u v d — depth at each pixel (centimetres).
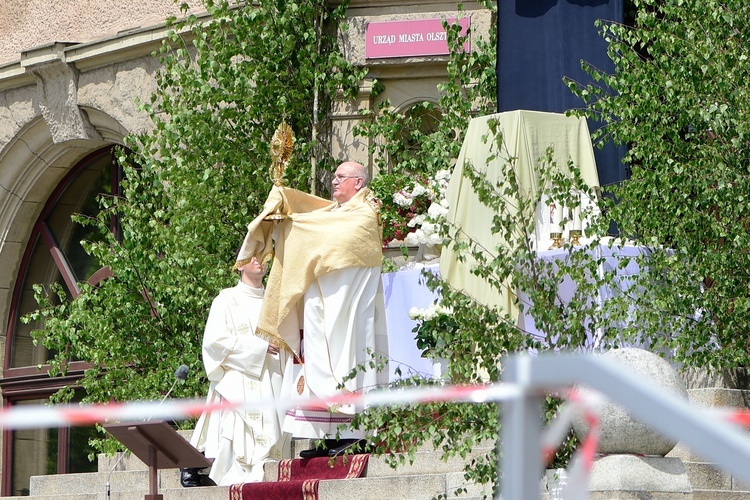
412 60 4034
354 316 2736
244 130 3953
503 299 2870
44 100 4919
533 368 553
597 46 3338
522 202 2284
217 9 3962
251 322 3002
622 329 2300
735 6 2662
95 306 3797
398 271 3128
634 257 2467
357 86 4038
